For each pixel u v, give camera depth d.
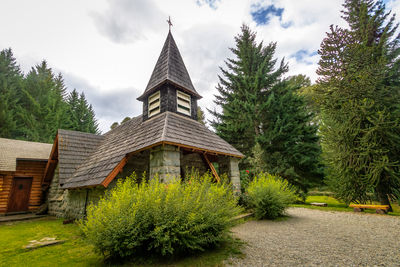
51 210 11.20
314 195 18.06
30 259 3.80
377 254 3.60
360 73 9.39
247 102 15.61
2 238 5.62
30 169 12.72
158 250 3.42
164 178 6.09
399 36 13.46
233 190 8.81
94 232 3.42
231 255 3.68
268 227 5.97
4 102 23.05
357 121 9.00
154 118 9.69
